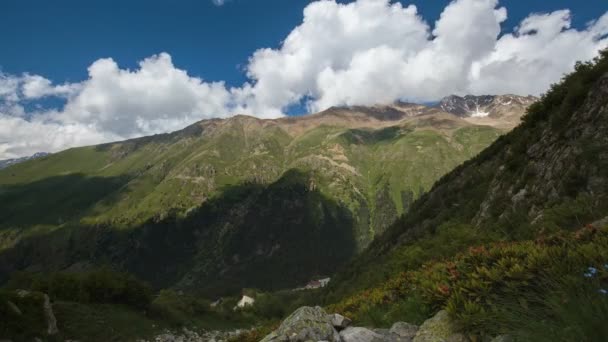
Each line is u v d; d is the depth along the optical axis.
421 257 16.58
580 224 10.77
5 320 26.30
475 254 6.52
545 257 4.99
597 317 3.00
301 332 6.57
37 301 29.78
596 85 18.14
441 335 5.00
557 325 3.40
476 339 4.58
